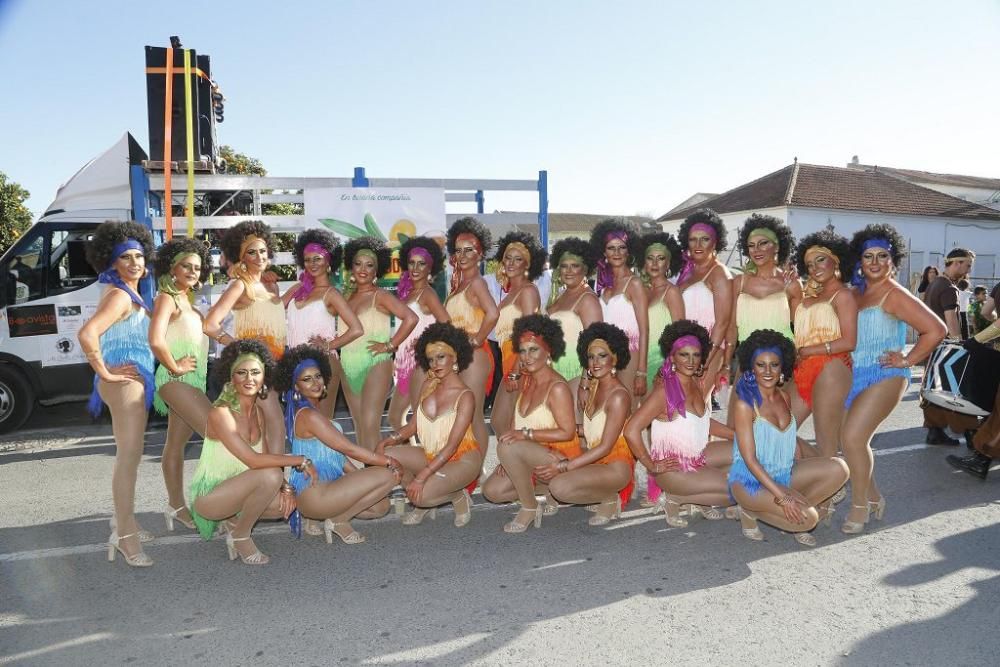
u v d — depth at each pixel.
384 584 3.76
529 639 3.13
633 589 3.64
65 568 4.04
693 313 5.25
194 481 4.05
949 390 5.75
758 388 4.09
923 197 29.61
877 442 6.67
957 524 4.51
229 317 6.87
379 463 4.30
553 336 4.48
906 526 4.49
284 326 5.05
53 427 7.99
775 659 2.93
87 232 7.63
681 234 5.36
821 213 26.58
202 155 7.99
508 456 4.42
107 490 5.57
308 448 4.30
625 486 4.64
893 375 4.32
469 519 4.80
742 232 5.04
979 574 3.75
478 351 5.16
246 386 3.94
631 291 5.24
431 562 4.06
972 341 5.73
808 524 3.99
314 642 3.15
